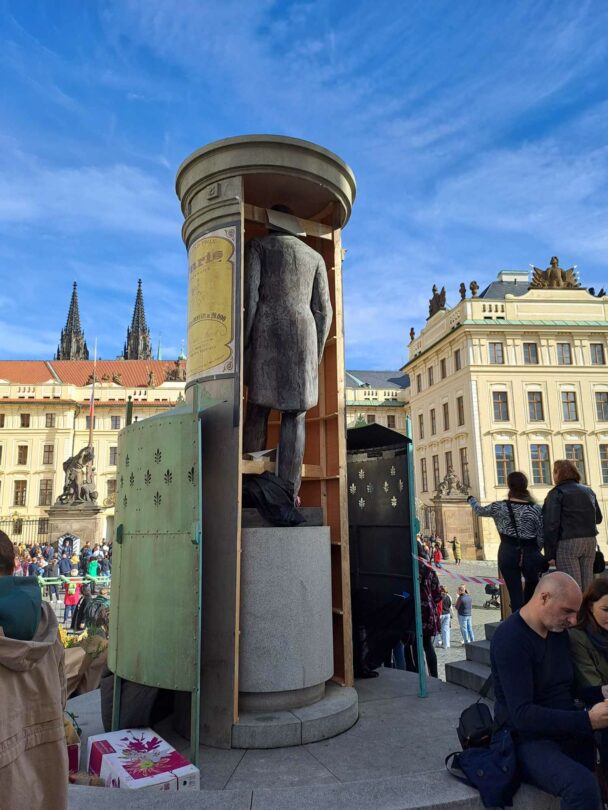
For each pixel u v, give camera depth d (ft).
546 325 146.72
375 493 18.33
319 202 16.44
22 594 6.84
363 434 17.98
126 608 12.73
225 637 12.44
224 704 12.21
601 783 9.68
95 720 14.65
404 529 16.99
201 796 8.64
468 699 15.35
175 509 12.11
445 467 157.69
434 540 108.99
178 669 11.44
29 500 194.08
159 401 208.85
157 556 12.22
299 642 13.03
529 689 8.81
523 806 8.52
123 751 10.97
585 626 10.07
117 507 13.83
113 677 13.56
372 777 10.66
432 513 147.02
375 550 18.16
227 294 14.03
